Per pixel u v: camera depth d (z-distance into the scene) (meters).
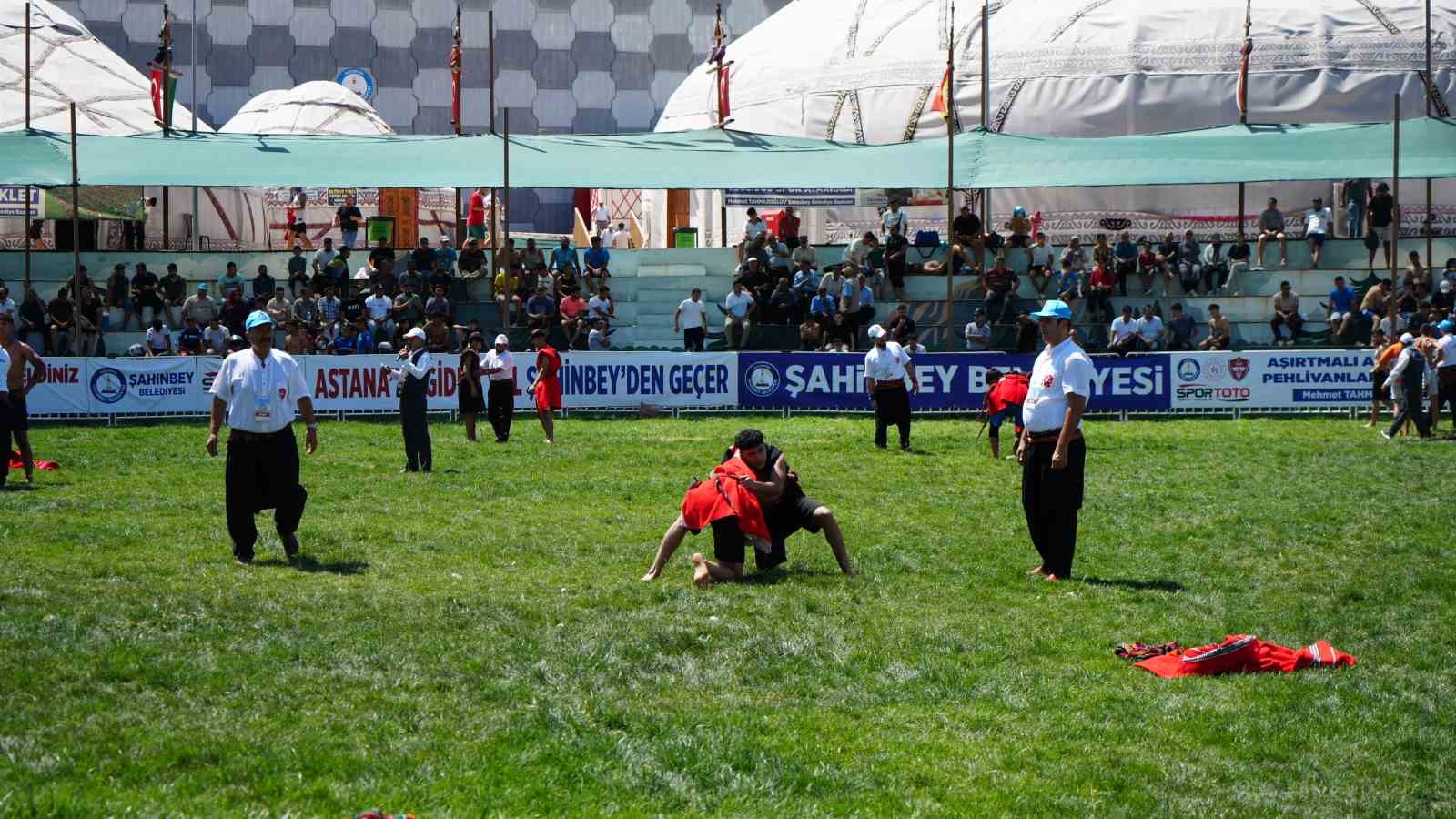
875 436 21.78
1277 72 40.03
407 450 17.80
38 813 5.63
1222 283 31.88
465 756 6.59
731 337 29.33
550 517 14.15
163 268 31.77
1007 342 28.86
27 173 30.25
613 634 8.84
